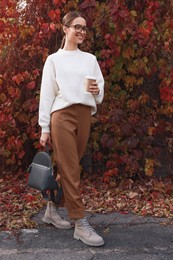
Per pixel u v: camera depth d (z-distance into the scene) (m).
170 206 4.26
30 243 3.38
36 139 5.22
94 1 4.33
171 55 4.66
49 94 3.29
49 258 3.12
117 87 4.74
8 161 5.28
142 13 4.61
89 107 3.36
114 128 4.71
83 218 3.38
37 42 4.57
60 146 3.29
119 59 4.61
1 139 5.07
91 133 4.94
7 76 4.81
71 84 3.25
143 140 4.83
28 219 3.86
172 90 4.56
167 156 5.14
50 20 4.64
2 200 4.48
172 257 3.15
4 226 3.75
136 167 4.73
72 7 4.61
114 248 3.30
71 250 3.26
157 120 4.89
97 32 4.62
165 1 4.52
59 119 3.27
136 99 4.83
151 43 4.43
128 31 4.30
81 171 5.27
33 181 3.41
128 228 3.73
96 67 3.41
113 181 5.04
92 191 4.79
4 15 4.51
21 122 5.08
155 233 3.62
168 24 4.46
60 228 3.68
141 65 4.54
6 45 4.74
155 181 4.95
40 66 4.79
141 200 4.51
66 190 3.33
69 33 3.29
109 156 4.97
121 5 4.27
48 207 3.73
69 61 3.28
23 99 4.94
